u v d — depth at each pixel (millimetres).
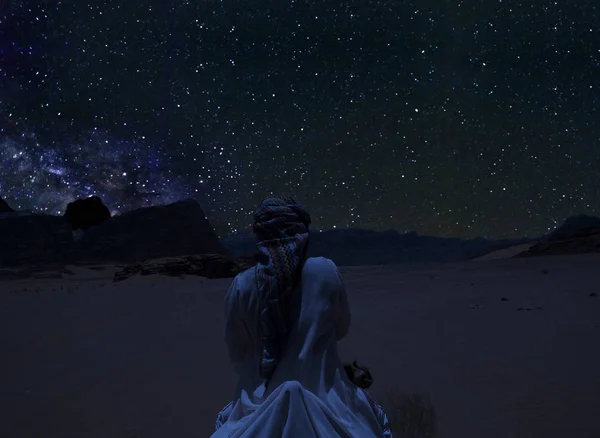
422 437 4090
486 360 6422
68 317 12781
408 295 14469
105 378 6398
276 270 2145
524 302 11555
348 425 1998
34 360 7551
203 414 4914
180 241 51312
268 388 2084
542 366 6016
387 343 7730
